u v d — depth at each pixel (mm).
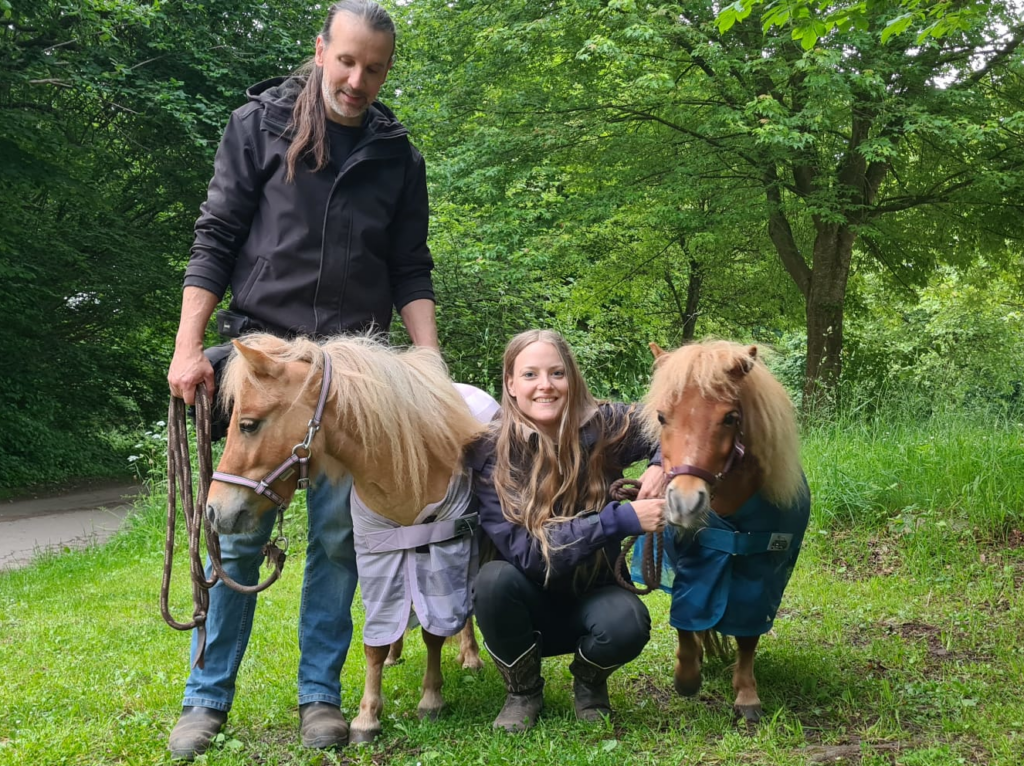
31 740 2941
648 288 16703
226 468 2496
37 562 7336
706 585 2826
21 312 13664
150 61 12391
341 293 2945
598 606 2840
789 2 4473
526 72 12516
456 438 2787
